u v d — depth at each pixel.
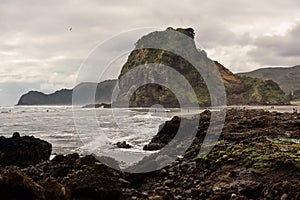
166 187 10.09
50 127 37.75
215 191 9.11
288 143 13.12
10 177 7.77
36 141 16.44
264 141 13.59
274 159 10.06
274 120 19.14
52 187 7.97
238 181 9.44
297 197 7.61
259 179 9.34
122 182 9.95
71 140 23.88
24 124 44.09
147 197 9.05
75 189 8.59
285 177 9.09
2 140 15.48
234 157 11.23
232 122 18.64
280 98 110.50
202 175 11.02
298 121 17.69
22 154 15.08
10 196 7.75
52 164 12.10
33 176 10.61
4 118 61.97
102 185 8.76
